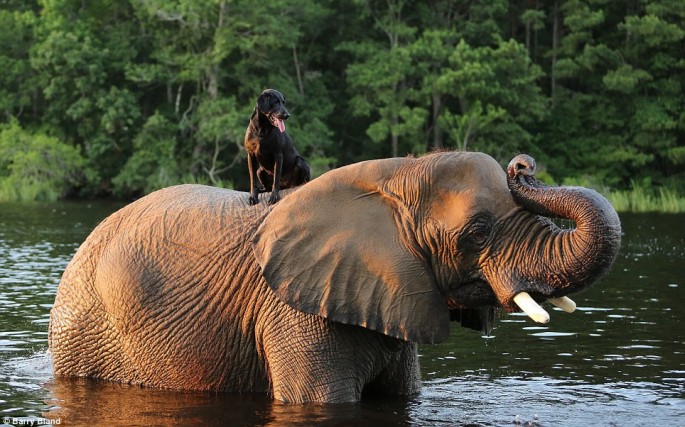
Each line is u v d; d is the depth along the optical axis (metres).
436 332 10.06
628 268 25.55
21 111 80.69
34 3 88.56
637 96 77.31
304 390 10.47
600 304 18.78
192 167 73.12
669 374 12.52
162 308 11.22
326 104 76.50
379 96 72.00
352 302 10.15
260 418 10.05
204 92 74.00
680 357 13.62
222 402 10.67
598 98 77.50
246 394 10.98
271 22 71.06
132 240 11.55
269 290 10.73
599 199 9.26
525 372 12.66
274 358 10.61
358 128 80.94
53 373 12.09
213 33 73.06
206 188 11.99
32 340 14.58
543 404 10.90
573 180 72.62
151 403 10.71
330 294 10.20
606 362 13.28
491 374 12.52
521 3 83.00
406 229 10.15
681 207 58.84
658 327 16.14
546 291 9.53
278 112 11.80
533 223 9.71
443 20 76.25
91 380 11.77
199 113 70.88
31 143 72.56
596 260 9.17
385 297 10.09
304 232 10.40
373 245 10.18
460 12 78.62
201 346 11.05
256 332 10.80
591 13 75.25
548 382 12.05
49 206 60.66
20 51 82.44
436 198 10.09
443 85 69.88
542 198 9.47
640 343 14.71
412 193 10.16
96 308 11.66
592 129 79.56
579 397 11.25
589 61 75.44
